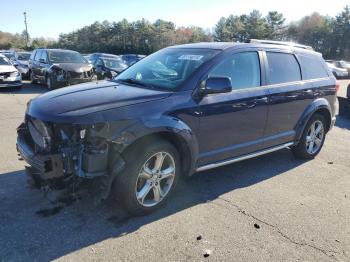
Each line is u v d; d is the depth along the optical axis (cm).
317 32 7962
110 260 325
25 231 362
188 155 433
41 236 355
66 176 363
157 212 412
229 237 370
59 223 379
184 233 373
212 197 459
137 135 371
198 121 430
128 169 377
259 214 421
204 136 443
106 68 1744
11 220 380
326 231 393
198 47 505
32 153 384
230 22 9006
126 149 381
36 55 1694
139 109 383
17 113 918
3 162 538
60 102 388
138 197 390
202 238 365
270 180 526
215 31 9125
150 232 371
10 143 634
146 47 7406
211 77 424
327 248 361
